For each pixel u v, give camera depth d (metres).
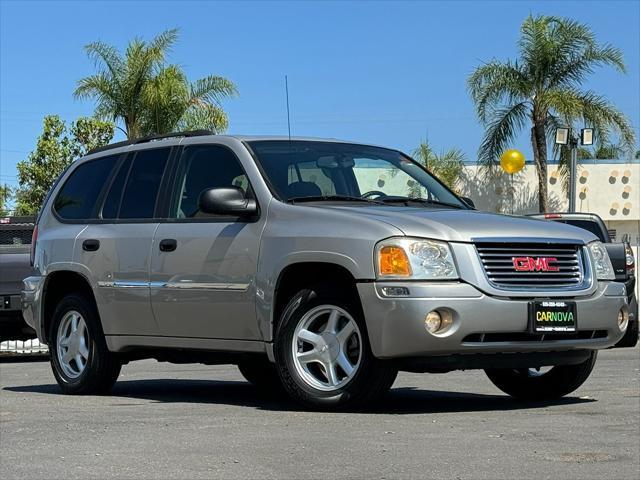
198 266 8.73
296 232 8.08
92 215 10.01
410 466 5.72
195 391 10.30
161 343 9.14
